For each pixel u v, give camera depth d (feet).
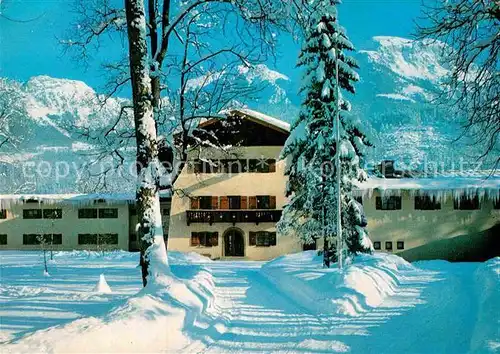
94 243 157.17
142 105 38.75
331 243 86.22
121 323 26.32
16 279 65.62
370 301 44.65
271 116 156.66
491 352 22.54
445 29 40.19
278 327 34.09
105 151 66.49
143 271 38.47
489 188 130.82
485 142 44.68
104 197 154.20
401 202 135.23
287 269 73.51
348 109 89.20
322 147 85.56
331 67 85.56
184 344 27.91
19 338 23.43
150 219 38.47
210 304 40.09
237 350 27.27
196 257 126.00
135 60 38.73
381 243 135.23
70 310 35.73
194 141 83.66
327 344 28.68
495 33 39.42
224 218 138.21
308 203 88.12
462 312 39.09
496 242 132.16
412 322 35.50
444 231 133.90
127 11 38.96
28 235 158.81
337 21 86.48
